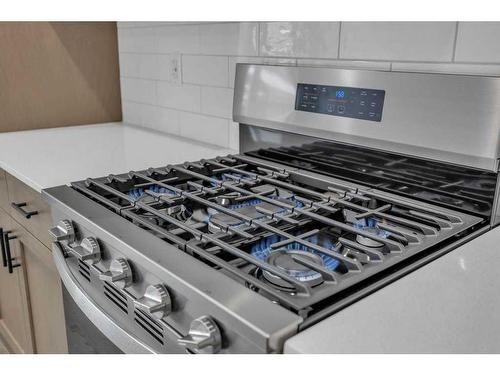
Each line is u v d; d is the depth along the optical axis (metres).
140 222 0.87
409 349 0.53
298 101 1.19
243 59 1.40
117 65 2.06
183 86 1.68
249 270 0.72
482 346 0.54
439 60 0.95
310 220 0.87
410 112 0.96
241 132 1.41
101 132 1.84
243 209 0.96
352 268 0.68
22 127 1.87
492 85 0.83
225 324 0.62
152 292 0.72
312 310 0.61
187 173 1.14
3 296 1.78
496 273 0.71
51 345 1.44
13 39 1.78
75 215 0.94
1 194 1.54
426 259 0.75
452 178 0.94
